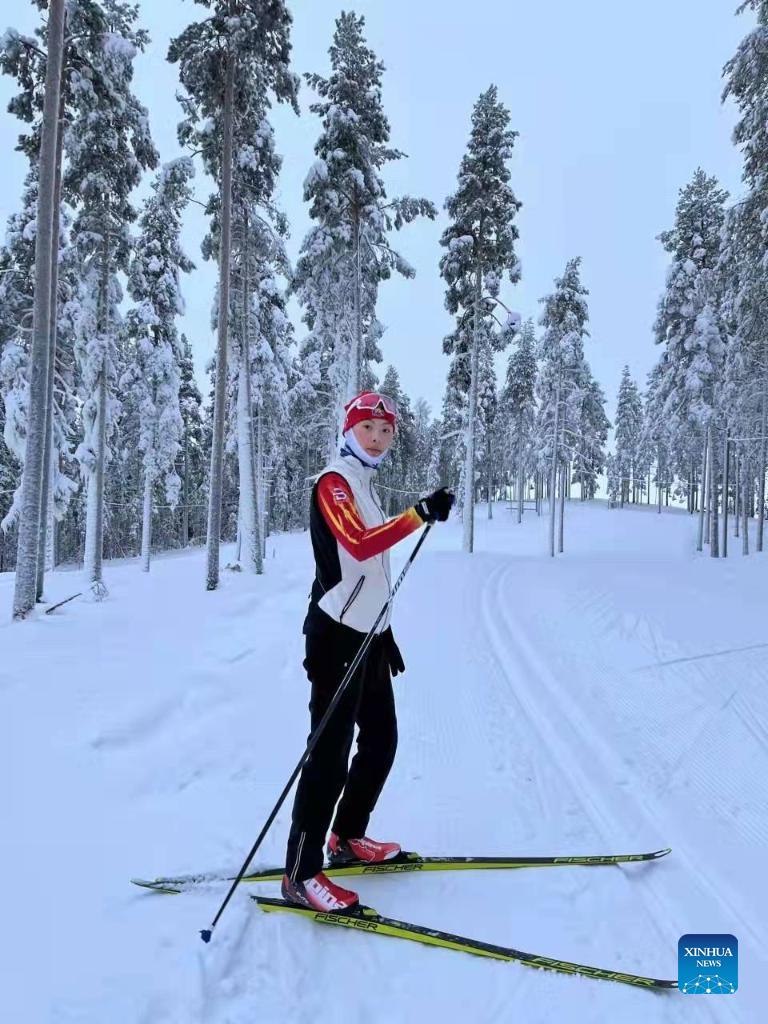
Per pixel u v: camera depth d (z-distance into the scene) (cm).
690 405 2600
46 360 838
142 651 627
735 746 454
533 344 4359
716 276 1459
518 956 227
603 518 4922
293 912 246
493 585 1301
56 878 260
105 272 1591
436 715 494
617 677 628
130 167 1484
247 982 210
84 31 1069
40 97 1080
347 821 278
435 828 321
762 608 1087
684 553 3166
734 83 1151
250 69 1244
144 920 237
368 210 1730
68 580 1505
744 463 3005
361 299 1900
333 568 251
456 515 5069
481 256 2147
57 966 211
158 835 298
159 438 2280
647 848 309
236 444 2609
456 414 3916
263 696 512
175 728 439
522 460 4678
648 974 224
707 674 643
